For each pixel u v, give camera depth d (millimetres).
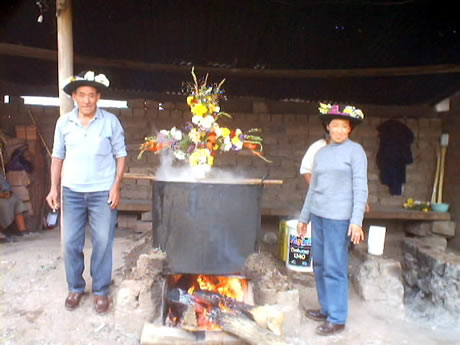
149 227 5219
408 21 4785
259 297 2994
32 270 3602
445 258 4367
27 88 6293
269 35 5246
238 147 3041
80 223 2963
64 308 3023
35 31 5148
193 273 2867
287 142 5844
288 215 5203
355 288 3787
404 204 5824
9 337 2689
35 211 5480
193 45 5488
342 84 6383
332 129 2850
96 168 2873
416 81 6078
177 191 2795
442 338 3133
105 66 5820
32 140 5496
